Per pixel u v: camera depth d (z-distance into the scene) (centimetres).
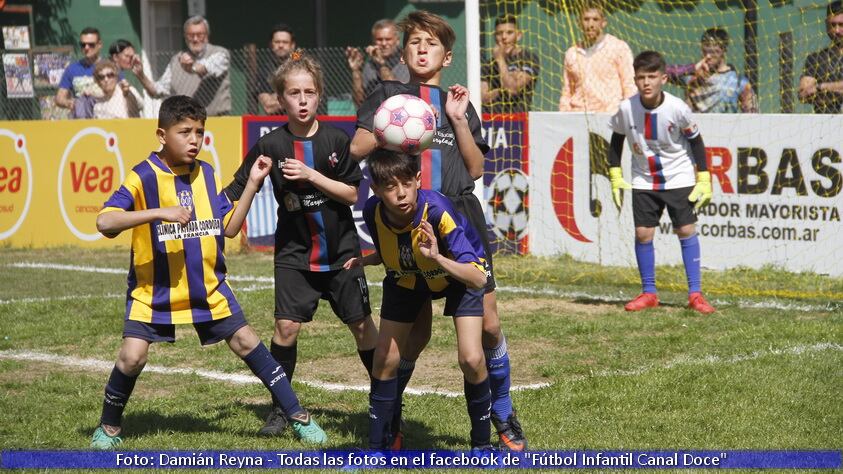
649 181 1866
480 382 1003
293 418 1108
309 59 1171
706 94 2469
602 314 1834
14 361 1535
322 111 2955
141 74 2977
